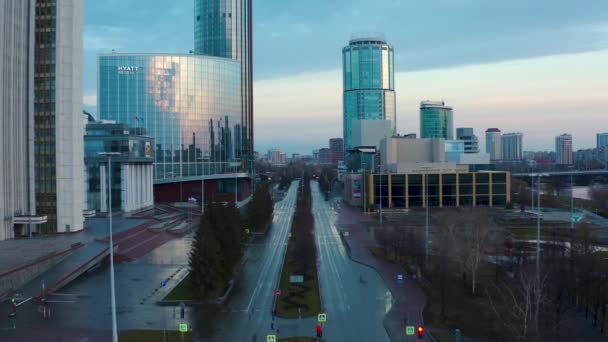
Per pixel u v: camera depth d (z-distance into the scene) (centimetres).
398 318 9781
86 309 10031
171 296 10881
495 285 11150
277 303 10594
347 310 10300
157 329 8944
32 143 16688
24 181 16488
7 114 15575
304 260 14112
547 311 9056
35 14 16775
